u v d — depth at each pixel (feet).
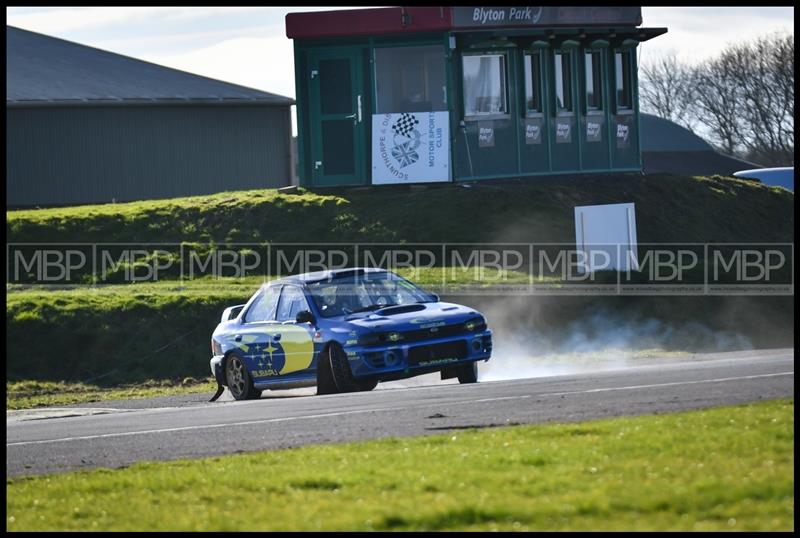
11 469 95.86
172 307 214.07
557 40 285.84
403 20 270.05
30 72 438.40
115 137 422.00
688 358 176.55
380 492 73.36
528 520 63.52
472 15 271.90
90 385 192.03
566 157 290.15
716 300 221.25
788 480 68.49
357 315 142.41
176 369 198.59
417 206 260.62
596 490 68.80
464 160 275.18
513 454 81.51
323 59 277.44
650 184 293.84
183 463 90.38
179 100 429.79
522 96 281.74
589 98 295.89
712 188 306.14
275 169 447.83
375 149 273.95
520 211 258.37
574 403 107.65
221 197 287.48
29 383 191.42
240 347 152.76
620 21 293.23
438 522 64.18
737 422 87.97
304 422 109.09
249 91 452.35
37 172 412.16
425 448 87.30
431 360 138.72
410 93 275.80
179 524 68.03
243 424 111.65
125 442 106.63
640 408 101.19
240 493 76.43
